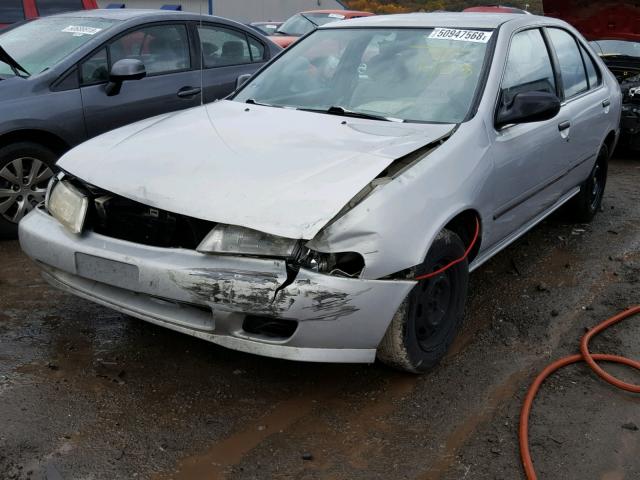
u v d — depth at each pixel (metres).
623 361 3.38
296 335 2.66
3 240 4.89
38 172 4.89
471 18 4.16
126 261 2.79
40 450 2.60
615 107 5.36
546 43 4.42
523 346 3.58
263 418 2.87
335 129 3.35
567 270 4.64
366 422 2.88
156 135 3.37
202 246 2.69
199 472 2.53
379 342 2.86
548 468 2.62
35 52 5.31
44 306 3.82
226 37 6.27
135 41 5.51
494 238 3.66
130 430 2.75
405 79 3.80
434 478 2.54
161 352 3.36
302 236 2.54
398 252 2.75
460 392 3.12
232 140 3.22
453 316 3.31
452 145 3.23
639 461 2.68
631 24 8.48
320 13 13.05
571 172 4.69
